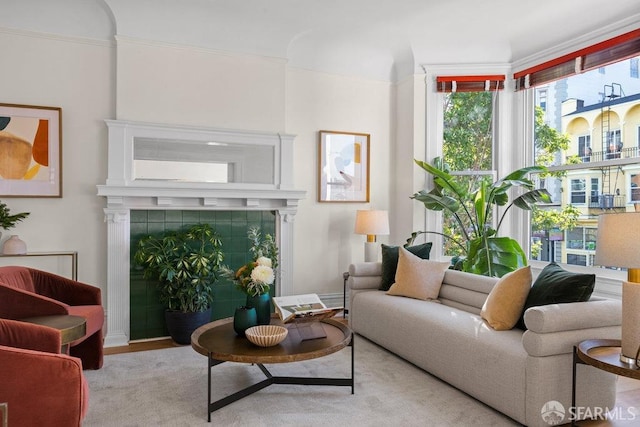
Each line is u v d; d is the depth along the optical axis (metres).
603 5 3.78
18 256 3.48
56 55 3.78
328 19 4.24
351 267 4.11
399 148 5.09
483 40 4.67
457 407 2.54
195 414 2.43
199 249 4.12
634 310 1.94
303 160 4.77
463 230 4.46
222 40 4.24
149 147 3.96
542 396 2.19
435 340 2.91
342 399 2.63
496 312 2.74
